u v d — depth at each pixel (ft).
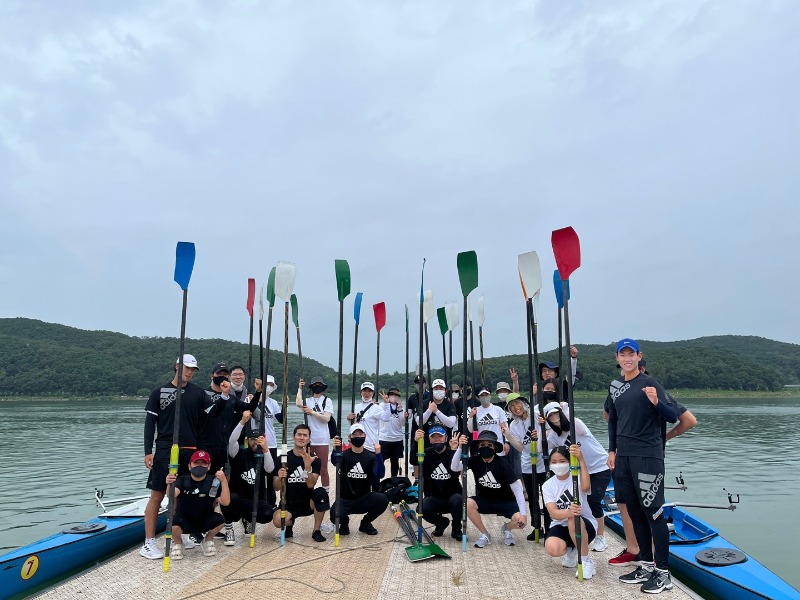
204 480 20.17
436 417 28.40
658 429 17.01
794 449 78.59
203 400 21.50
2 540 34.68
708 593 17.70
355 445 23.68
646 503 16.69
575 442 18.02
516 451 25.14
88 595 16.57
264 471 23.43
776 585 16.25
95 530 22.81
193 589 17.03
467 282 22.95
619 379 18.11
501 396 30.58
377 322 34.04
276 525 22.45
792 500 44.93
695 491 48.85
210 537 20.62
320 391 29.55
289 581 17.74
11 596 18.70
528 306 23.38
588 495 20.40
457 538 22.93
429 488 23.48
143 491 50.85
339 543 22.34
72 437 97.45
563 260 19.43
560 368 23.39
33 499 47.16
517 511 21.40
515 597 16.24
